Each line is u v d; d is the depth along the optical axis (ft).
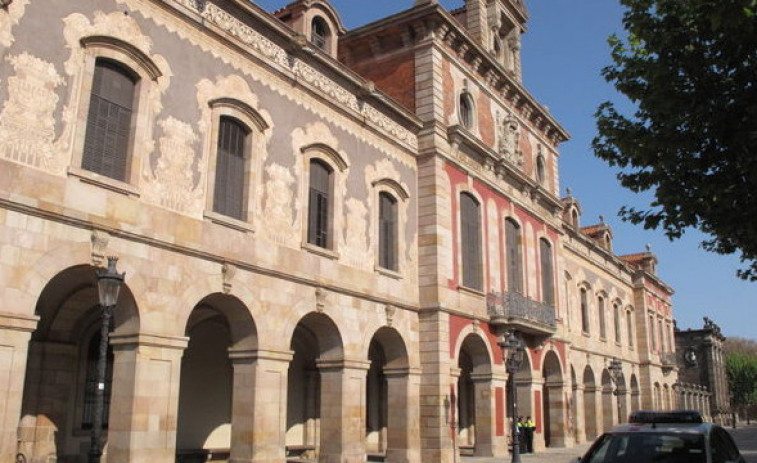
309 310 69.05
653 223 43.29
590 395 152.35
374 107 83.66
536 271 115.65
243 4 64.08
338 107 77.10
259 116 65.62
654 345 203.31
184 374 74.64
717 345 330.34
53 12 48.91
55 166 47.80
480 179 100.22
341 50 100.32
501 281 103.14
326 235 74.23
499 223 105.19
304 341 89.81
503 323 97.71
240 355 62.80
